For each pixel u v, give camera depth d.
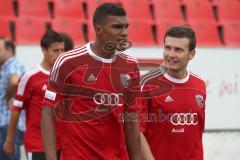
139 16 31.66
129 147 12.13
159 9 32.16
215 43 31.53
